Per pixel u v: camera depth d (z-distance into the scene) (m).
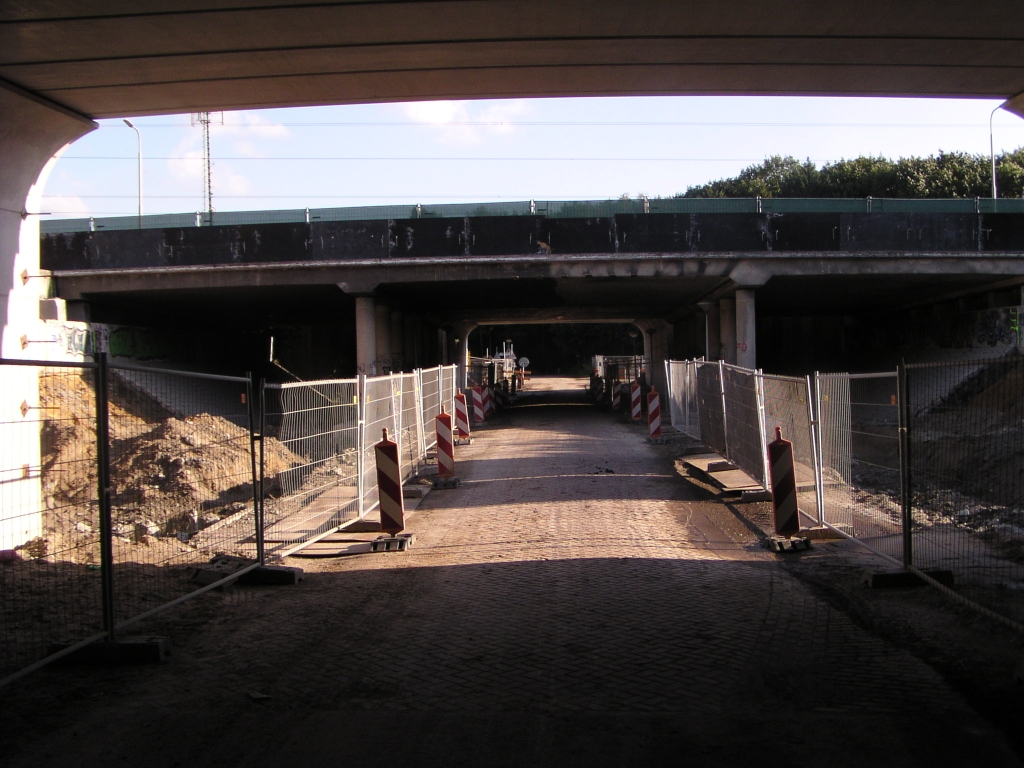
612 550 9.34
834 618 6.56
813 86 10.41
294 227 23.75
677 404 23.08
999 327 27.22
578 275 23.77
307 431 10.23
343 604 7.39
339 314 34.62
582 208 24.08
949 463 8.03
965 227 23.34
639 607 6.98
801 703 4.76
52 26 8.11
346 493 11.08
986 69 9.74
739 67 9.68
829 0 7.93
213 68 9.34
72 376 9.83
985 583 6.69
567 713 4.67
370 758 4.13
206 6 7.81
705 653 5.73
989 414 7.48
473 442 22.86
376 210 24.11
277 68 9.43
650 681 5.18
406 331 36.09
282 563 9.27
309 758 4.15
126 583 7.94
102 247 23.91
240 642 6.27
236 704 4.93
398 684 5.23
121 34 8.33
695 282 26.08
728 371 15.08
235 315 34.47
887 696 4.84
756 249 23.42
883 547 8.55
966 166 57.38
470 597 7.50
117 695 5.12
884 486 9.91
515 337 99.44
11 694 5.14
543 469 16.61
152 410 15.63
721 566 8.53
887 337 36.69
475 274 23.86
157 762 4.14
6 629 6.25
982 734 4.29
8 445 8.36
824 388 10.12
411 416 15.95
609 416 32.09
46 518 8.66
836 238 23.38
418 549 9.88
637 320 46.16
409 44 8.84
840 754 4.07
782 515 9.56
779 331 40.38
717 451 16.30
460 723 4.55
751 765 3.97
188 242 23.83
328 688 5.19
